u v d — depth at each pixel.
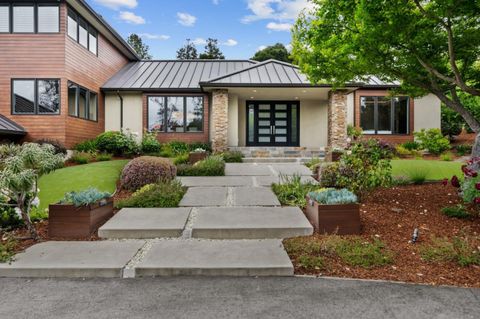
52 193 7.06
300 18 7.10
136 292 3.09
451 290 3.06
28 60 12.13
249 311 2.71
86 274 3.47
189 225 4.86
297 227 4.63
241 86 13.09
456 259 3.64
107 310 2.75
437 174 8.30
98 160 12.27
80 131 13.36
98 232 4.62
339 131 13.59
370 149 5.96
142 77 16.84
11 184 4.20
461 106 7.29
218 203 6.14
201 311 2.72
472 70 7.64
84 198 4.75
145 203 5.94
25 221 4.46
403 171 8.39
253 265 3.50
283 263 3.55
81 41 13.59
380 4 5.59
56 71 12.14
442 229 4.60
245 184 7.85
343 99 13.60
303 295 2.99
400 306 2.79
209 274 3.46
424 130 14.59
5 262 3.63
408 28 6.06
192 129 15.70
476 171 5.43
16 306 2.83
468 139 18.25
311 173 9.14
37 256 3.82
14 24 12.13
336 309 2.74
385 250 3.92
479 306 2.78
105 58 16.03
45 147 4.75
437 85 7.60
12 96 12.12
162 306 2.81
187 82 16.30
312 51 7.43
